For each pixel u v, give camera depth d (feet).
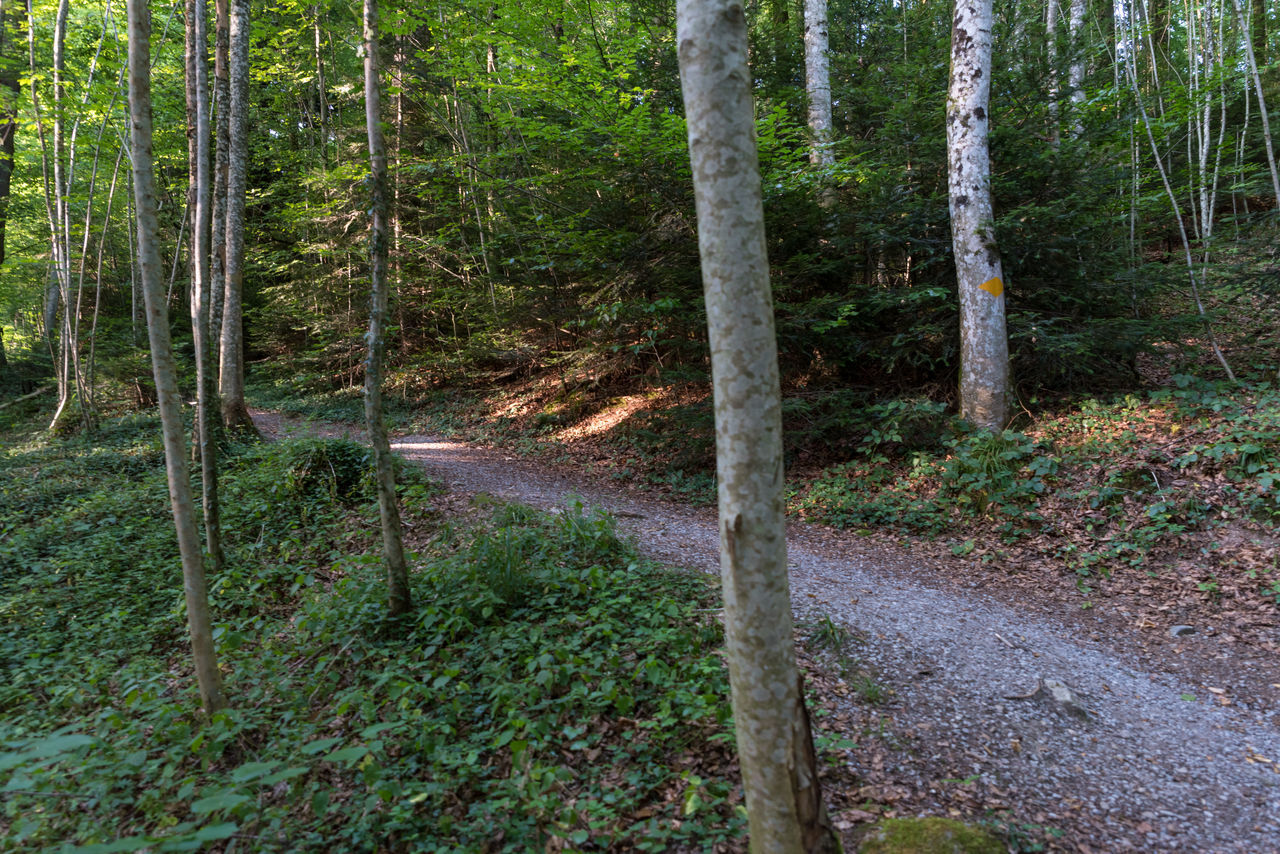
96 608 22.07
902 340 30.68
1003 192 29.12
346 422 55.62
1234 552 20.08
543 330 50.65
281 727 13.07
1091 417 27.58
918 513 26.63
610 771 11.31
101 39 42.86
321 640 16.92
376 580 19.74
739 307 6.81
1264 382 27.43
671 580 19.27
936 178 32.04
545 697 13.19
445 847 9.65
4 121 47.98
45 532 28.35
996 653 15.97
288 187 63.00
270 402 66.28
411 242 54.39
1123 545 21.67
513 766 10.94
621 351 43.24
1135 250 34.17
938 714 13.10
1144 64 49.49
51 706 15.49
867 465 30.94
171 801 11.05
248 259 65.36
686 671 13.51
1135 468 24.00
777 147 31.71
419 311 59.36
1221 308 34.55
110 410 58.90
